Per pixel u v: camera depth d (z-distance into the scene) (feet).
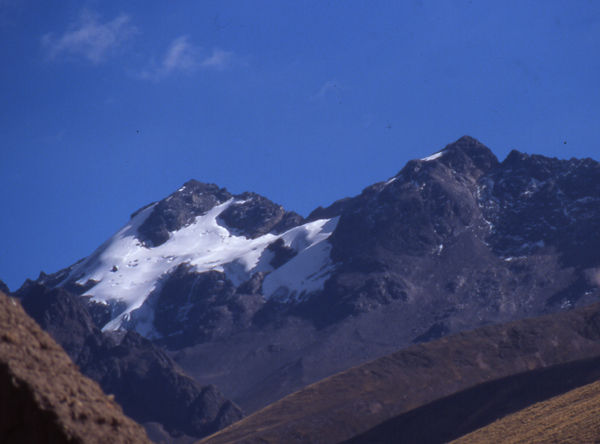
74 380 36.29
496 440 189.47
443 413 354.13
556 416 183.73
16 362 34.17
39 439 32.37
